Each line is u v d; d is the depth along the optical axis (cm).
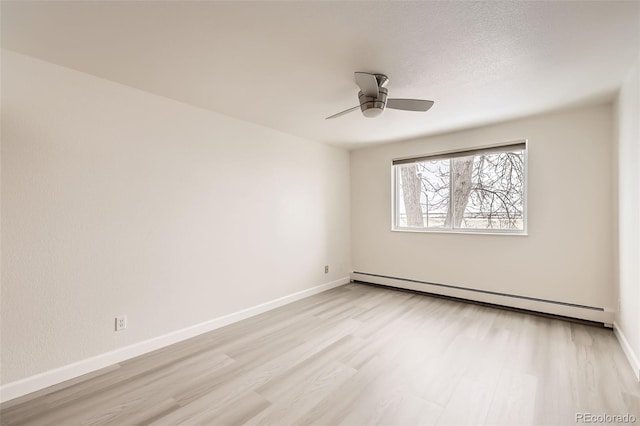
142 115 250
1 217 185
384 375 211
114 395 191
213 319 298
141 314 248
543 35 175
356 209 485
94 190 223
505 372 212
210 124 298
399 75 225
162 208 262
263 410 176
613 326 282
